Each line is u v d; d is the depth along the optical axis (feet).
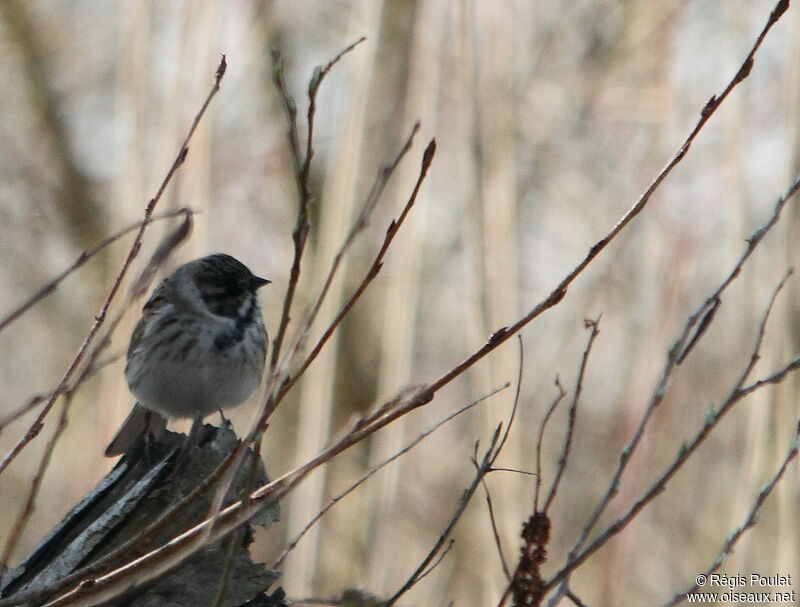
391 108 51.72
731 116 38.34
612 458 45.98
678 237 41.14
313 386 38.75
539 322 49.06
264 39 55.62
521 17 51.19
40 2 61.87
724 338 46.39
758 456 34.01
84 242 60.08
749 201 39.78
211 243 55.67
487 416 34.22
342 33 57.98
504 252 35.68
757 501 19.52
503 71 38.06
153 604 21.04
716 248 42.19
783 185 35.88
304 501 37.81
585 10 52.31
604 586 37.93
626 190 49.47
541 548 18.88
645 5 50.88
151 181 37.73
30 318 58.75
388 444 39.11
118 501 21.79
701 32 46.70
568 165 50.98
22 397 57.31
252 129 57.67
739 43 38.55
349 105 41.22
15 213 60.44
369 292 54.70
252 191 56.90
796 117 35.99
